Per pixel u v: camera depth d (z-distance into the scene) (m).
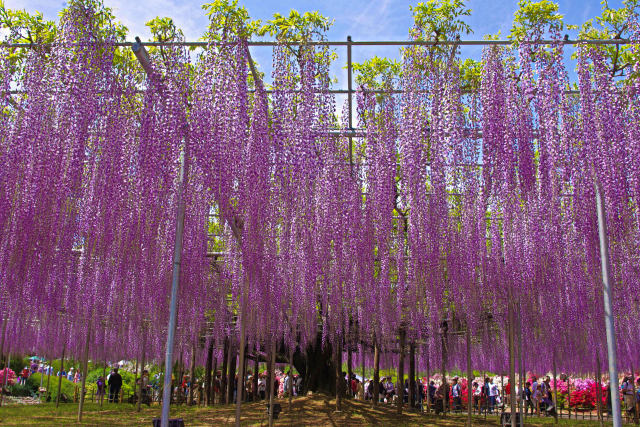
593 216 6.11
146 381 15.22
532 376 17.34
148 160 5.34
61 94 5.26
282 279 6.56
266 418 9.43
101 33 5.44
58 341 12.13
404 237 7.49
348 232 6.56
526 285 6.82
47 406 13.54
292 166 5.79
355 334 10.29
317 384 12.28
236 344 14.28
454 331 9.73
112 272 6.43
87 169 5.49
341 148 6.76
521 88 5.93
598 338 8.34
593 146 5.69
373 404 10.77
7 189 5.17
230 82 5.54
